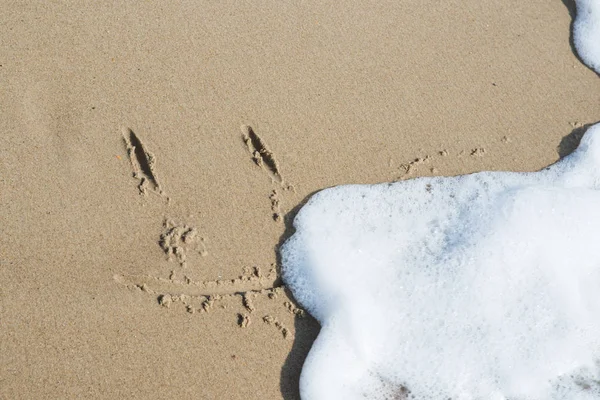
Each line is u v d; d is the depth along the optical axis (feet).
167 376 4.09
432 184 4.47
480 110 4.63
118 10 4.67
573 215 4.40
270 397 4.09
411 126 4.56
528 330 4.23
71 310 4.15
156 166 4.39
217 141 4.45
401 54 4.71
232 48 4.64
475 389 4.15
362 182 4.45
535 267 4.32
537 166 4.55
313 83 4.60
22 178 4.33
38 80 4.50
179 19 4.68
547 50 4.81
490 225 4.38
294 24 4.72
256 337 4.17
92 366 4.08
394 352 4.17
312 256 4.30
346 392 4.10
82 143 4.41
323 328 4.18
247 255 4.29
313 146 4.48
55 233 4.25
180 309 4.18
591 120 4.67
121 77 4.54
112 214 4.30
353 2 4.81
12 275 4.17
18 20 4.61
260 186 4.40
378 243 4.34
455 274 4.29
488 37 4.81
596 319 4.27
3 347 4.08
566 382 4.17
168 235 4.28
